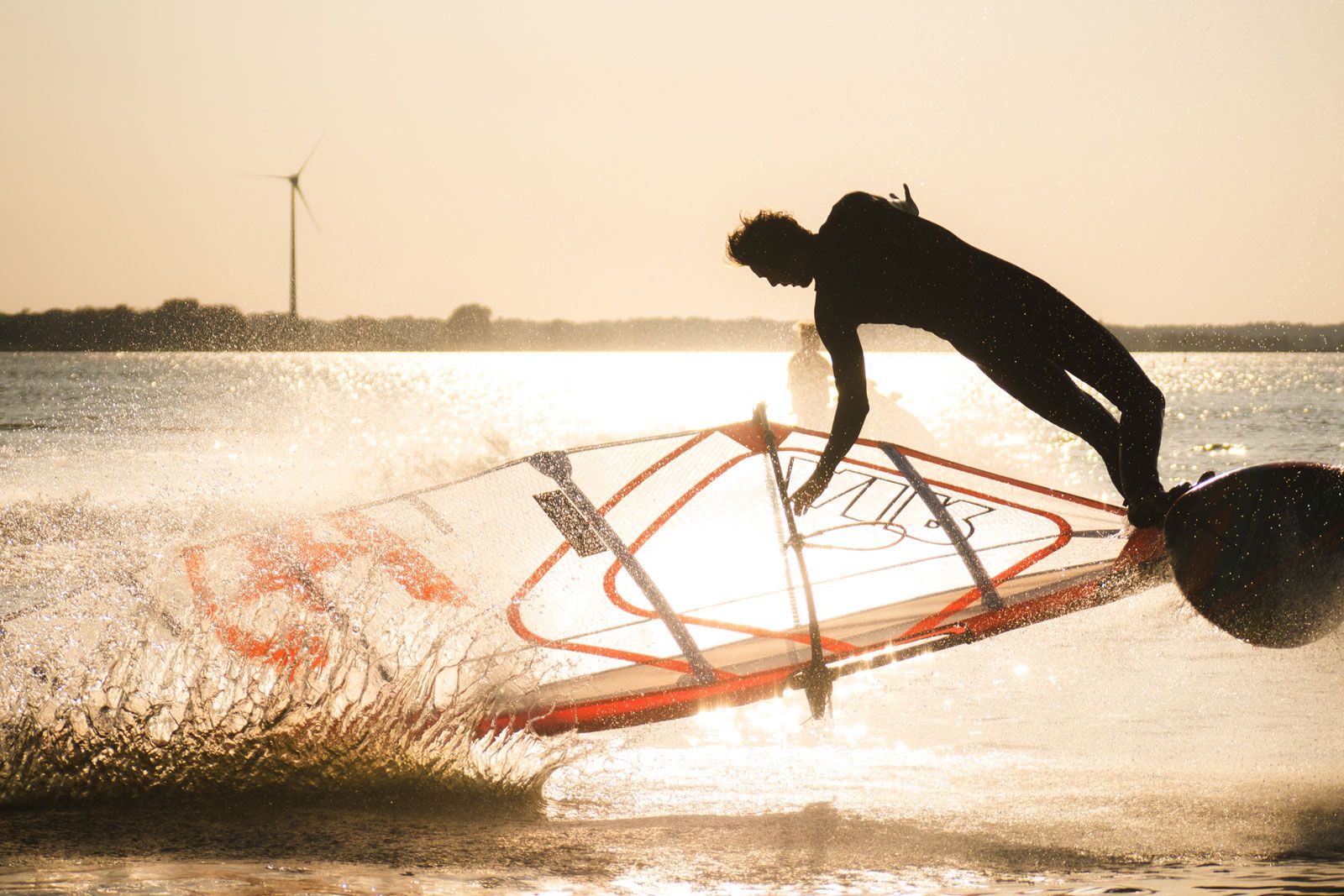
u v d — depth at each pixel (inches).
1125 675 777.6
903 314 575.8
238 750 540.7
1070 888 395.2
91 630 617.9
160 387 7578.7
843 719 707.4
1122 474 561.0
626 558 663.1
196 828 475.5
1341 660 778.8
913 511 708.7
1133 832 467.5
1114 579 613.0
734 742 659.4
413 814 505.7
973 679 792.3
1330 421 4160.9
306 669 581.3
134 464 2514.8
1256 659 802.2
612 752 634.2
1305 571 528.4
